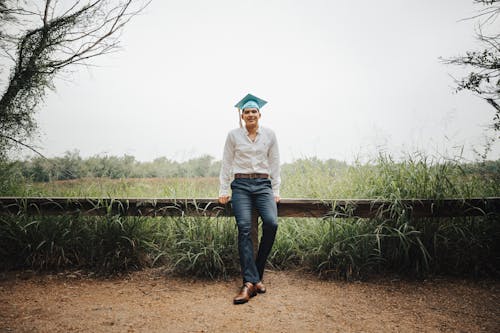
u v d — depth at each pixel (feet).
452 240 10.02
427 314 7.40
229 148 9.37
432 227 9.91
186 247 10.12
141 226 10.87
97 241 10.49
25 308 7.63
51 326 6.68
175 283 9.52
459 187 10.71
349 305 7.96
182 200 10.07
